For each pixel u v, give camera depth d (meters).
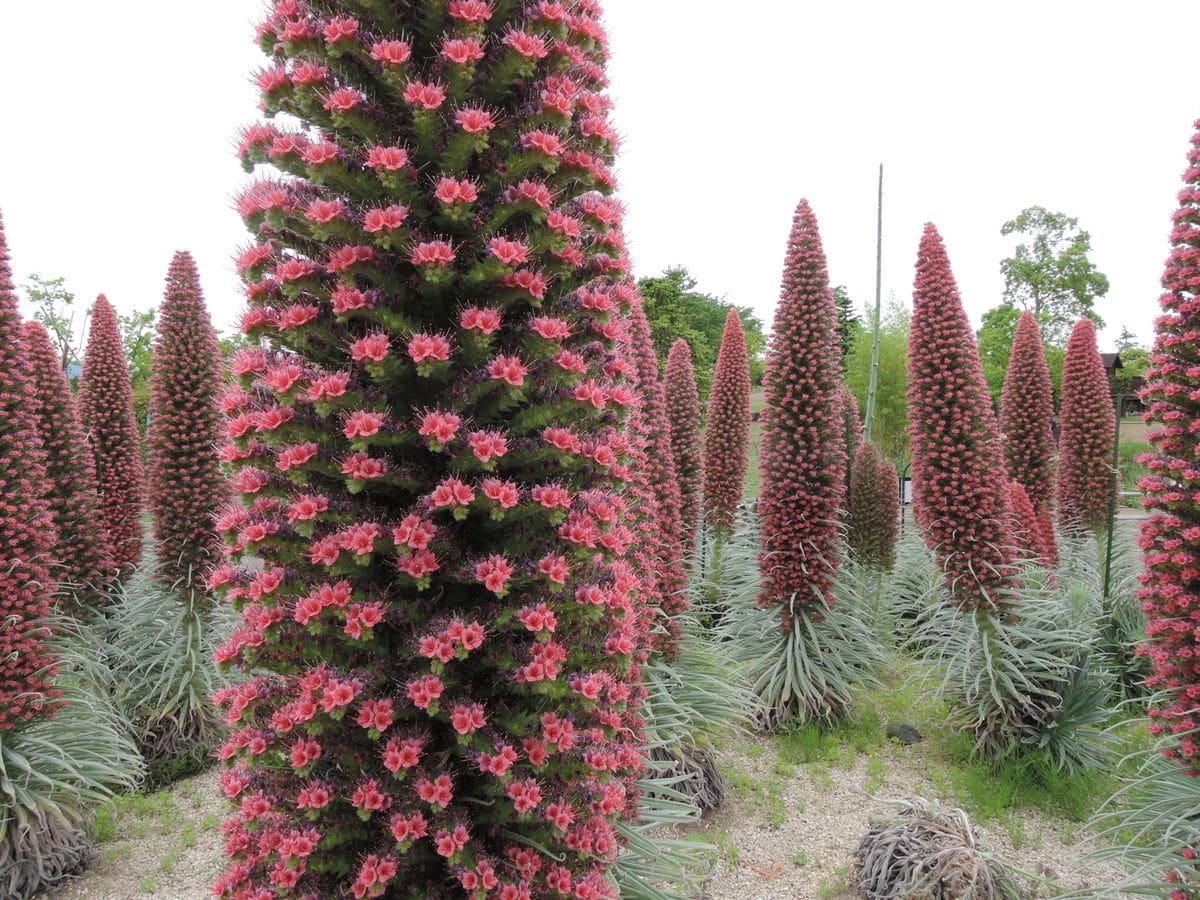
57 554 6.98
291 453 2.39
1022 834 5.89
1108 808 6.16
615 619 2.66
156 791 6.88
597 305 2.64
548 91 2.51
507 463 2.59
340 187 2.48
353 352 2.36
